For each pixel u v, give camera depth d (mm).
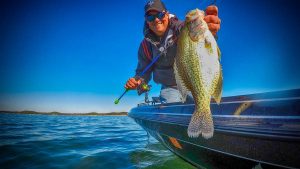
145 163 1170
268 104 555
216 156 709
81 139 1884
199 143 757
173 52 1198
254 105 591
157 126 1061
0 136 2012
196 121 579
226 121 646
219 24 720
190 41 615
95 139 1913
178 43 649
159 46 1251
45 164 1153
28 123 3854
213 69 590
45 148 1488
